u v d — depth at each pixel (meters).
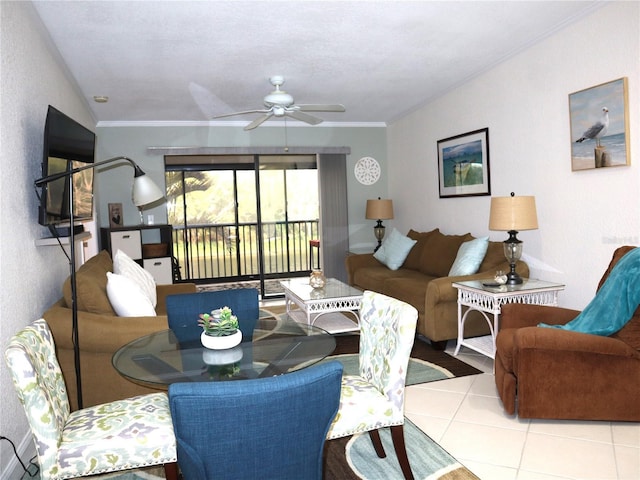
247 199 8.61
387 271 5.68
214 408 1.26
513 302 3.55
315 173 7.16
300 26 3.29
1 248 2.22
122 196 6.34
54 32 3.22
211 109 5.77
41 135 3.11
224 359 2.09
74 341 2.44
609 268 2.91
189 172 8.38
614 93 3.22
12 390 2.32
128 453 1.81
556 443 2.49
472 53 4.08
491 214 3.75
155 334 2.55
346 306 4.10
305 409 1.35
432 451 2.46
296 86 4.90
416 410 2.96
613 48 3.23
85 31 3.23
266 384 1.29
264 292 6.92
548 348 2.58
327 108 4.36
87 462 1.78
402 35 3.56
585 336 2.56
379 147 7.19
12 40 2.52
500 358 2.87
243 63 4.06
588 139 3.46
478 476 2.21
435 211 5.85
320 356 2.11
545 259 4.00
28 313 2.61
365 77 4.65
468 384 3.36
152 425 1.89
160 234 6.44
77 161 3.22
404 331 2.11
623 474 2.19
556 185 3.84
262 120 4.57
